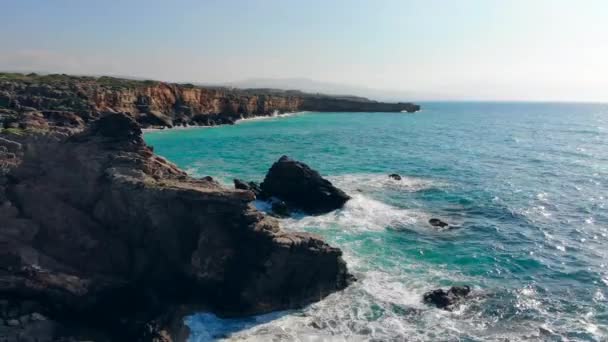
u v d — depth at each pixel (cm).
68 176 2386
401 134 10281
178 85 12125
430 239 2980
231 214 2169
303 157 6284
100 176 2333
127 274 2141
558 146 8200
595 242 2972
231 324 1948
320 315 2023
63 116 6109
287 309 2069
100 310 1956
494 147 7950
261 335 1864
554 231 3183
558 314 2055
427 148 7638
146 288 2061
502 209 3700
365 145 7881
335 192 3619
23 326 1786
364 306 2097
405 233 3075
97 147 2450
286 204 3494
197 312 2011
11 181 2278
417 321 1980
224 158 6031
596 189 4466
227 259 2112
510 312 2069
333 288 2223
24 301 1905
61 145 2488
